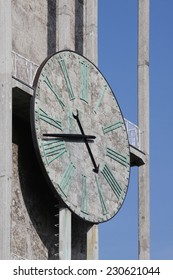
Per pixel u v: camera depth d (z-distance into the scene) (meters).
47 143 62.06
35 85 62.09
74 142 63.22
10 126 60.72
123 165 65.38
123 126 65.81
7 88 60.94
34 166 64.00
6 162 60.25
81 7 67.81
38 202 63.75
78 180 63.03
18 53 64.56
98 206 63.69
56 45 66.50
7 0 61.62
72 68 63.88
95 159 64.06
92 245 63.62
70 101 63.44
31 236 63.09
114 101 65.62
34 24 65.69
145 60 67.88
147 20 68.38
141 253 65.94
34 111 61.81
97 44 66.06
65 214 62.28
